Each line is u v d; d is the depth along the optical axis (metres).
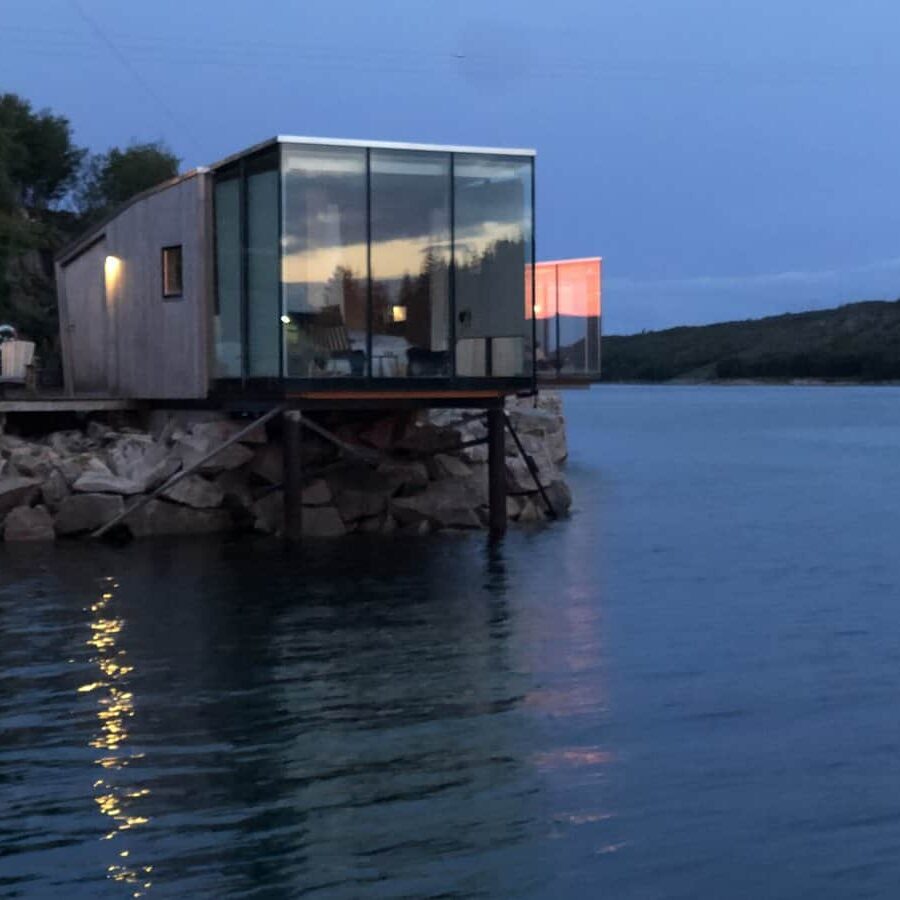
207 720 13.20
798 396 163.62
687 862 9.95
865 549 26.03
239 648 16.19
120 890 9.45
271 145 24.42
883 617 18.78
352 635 16.97
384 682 14.66
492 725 13.09
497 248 25.95
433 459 27.59
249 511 25.72
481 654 16.03
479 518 27.75
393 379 25.00
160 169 61.94
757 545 26.48
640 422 92.88
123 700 13.90
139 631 17.11
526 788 11.34
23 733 12.78
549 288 36.16
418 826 10.54
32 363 31.09
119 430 27.98
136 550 23.75
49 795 11.13
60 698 13.98
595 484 41.31
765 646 16.77
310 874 9.69
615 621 18.25
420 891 9.48
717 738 12.77
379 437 26.70
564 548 25.14
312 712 13.48
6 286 46.03
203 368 26.42
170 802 10.98
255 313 25.14
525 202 26.11
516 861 9.93
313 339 24.48
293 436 24.44
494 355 25.92
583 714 13.51
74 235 59.34
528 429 31.53
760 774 11.74
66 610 18.42
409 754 12.19
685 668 15.52
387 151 24.98
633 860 9.98
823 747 12.51
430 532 26.91
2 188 49.78
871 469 48.41
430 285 25.39
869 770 11.86
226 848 10.12
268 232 24.77
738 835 10.41
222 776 11.59
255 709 13.57
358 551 24.02
